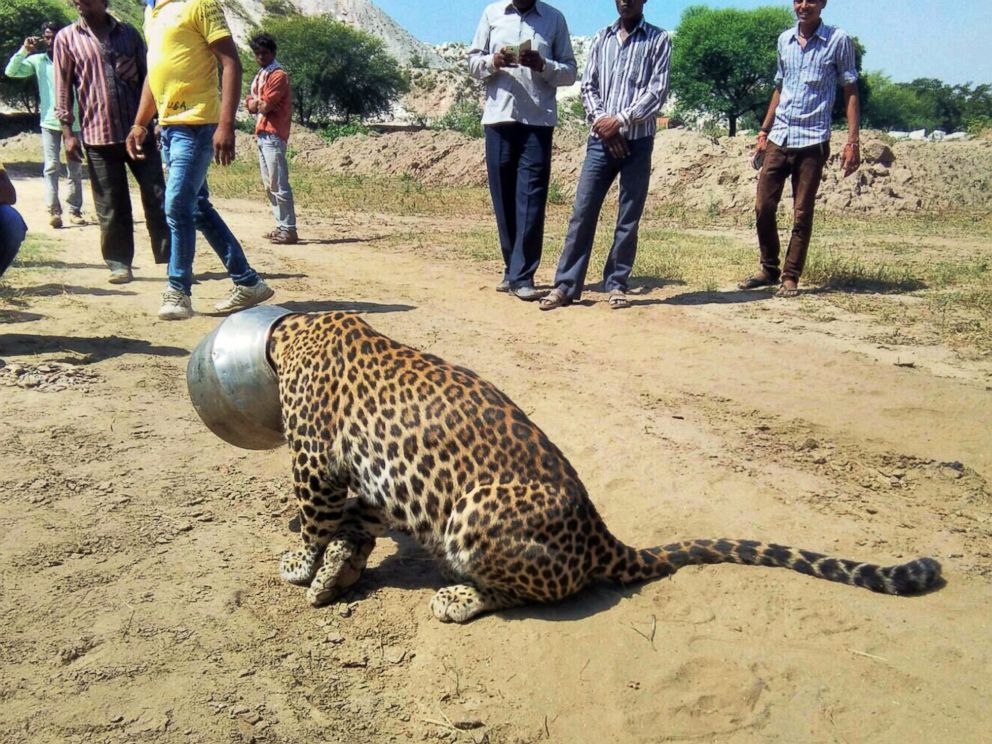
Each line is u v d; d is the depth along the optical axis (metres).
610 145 9.06
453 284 10.49
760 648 3.87
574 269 9.52
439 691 3.65
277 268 11.10
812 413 6.52
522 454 3.94
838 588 4.29
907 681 3.67
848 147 10.00
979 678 3.69
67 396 6.23
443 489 3.92
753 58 57.34
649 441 5.94
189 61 7.76
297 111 64.69
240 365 4.40
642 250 13.47
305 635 3.96
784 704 3.56
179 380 6.70
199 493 5.07
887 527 4.93
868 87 77.50
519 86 9.33
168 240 9.81
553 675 3.72
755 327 8.76
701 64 59.31
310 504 4.19
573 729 3.46
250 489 5.17
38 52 13.40
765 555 4.43
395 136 28.30
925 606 4.19
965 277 11.41
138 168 9.44
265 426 4.54
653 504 5.13
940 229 17.80
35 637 3.78
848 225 18.33
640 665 3.76
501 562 3.88
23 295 8.81
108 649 3.74
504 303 9.60
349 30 65.38
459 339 8.10
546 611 4.10
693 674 3.71
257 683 3.63
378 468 4.02
